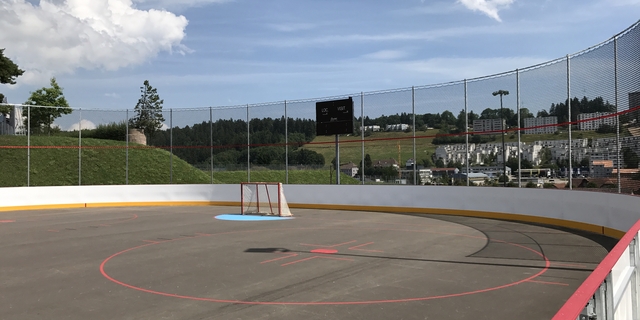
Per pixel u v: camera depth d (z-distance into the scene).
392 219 19.92
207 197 29.34
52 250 13.00
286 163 27.39
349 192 25.00
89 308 7.34
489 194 20.17
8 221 20.62
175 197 29.62
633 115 13.52
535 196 18.30
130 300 7.76
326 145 26.20
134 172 36.81
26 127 30.69
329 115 25.69
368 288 8.27
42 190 27.89
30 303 7.71
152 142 30.98
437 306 7.14
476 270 9.70
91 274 9.87
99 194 29.08
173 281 9.07
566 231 15.56
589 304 2.79
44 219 21.36
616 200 14.10
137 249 12.95
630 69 13.60
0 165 36.12
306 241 13.95
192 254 12.04
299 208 26.20
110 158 38.06
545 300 7.43
